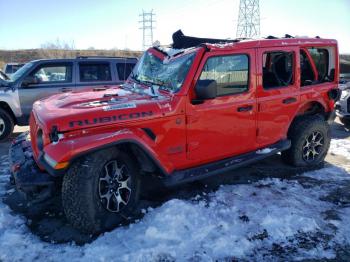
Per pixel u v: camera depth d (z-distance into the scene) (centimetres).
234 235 327
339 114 826
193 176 386
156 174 381
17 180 326
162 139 360
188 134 379
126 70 834
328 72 538
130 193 357
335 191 433
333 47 526
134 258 291
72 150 302
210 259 293
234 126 417
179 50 418
